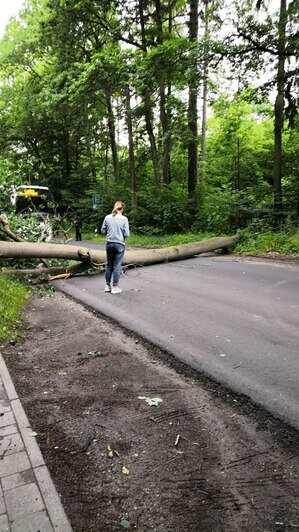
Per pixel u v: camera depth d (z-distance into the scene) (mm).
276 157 14359
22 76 27984
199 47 12148
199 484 2318
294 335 4844
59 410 3230
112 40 18375
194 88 14258
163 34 18000
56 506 2092
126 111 19969
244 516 2066
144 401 3357
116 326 5500
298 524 2006
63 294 7828
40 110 25234
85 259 9680
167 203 18781
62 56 21594
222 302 6566
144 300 6945
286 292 7090
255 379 3711
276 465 2484
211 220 16312
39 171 28875
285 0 12195
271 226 14250
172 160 24141
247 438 2791
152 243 16703
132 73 15773
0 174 10047
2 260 9203
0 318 5426
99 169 32312
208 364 4094
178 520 2047
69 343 4855
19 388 3656
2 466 2422
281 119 13984
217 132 25094
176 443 2736
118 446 2715
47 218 11633
